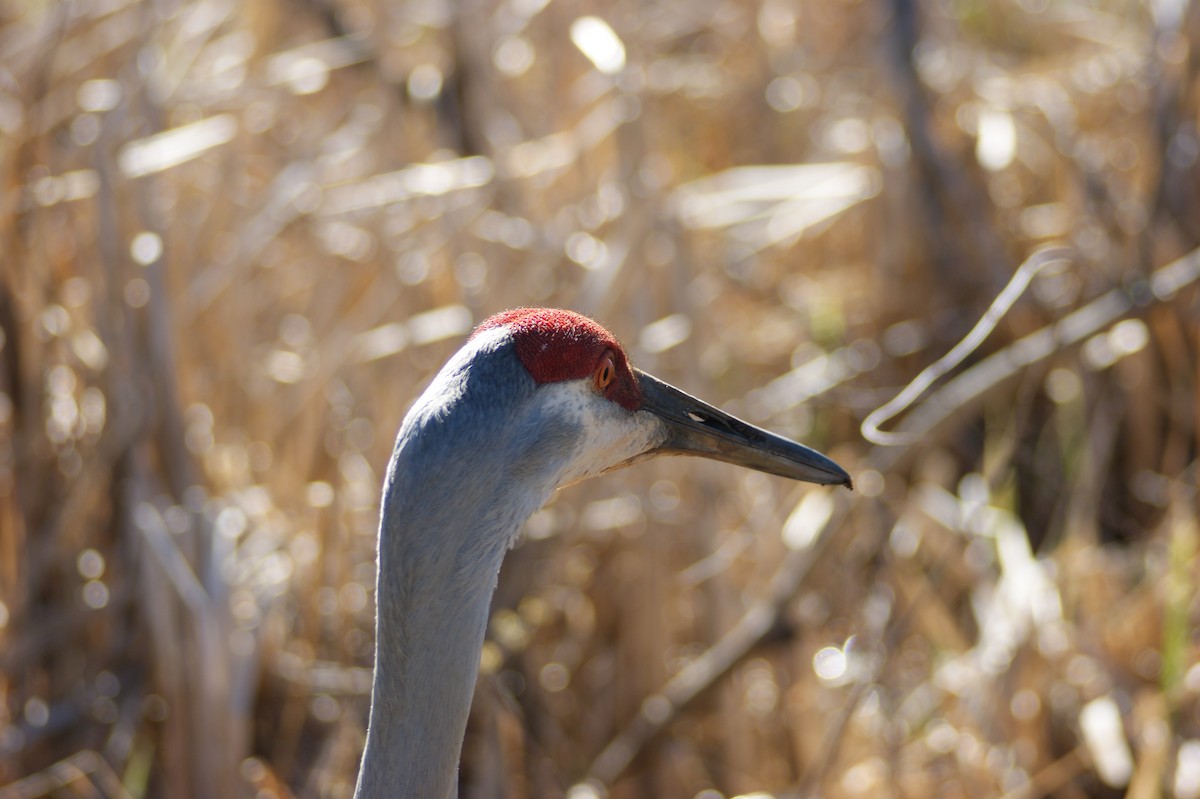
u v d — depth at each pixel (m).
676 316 9.25
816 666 8.81
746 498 9.52
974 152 11.62
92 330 8.80
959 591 9.49
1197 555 9.23
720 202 11.70
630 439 4.95
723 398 10.32
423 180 10.92
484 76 12.10
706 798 8.41
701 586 8.97
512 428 4.35
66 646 8.39
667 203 9.56
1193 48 10.55
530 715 8.55
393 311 10.24
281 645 8.41
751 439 5.27
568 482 4.82
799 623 8.24
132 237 8.82
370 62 12.66
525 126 12.52
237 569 8.36
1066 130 11.66
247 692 7.73
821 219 11.86
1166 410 10.26
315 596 8.57
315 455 9.52
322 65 12.55
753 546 9.08
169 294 8.66
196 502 8.26
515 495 4.39
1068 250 7.10
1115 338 10.10
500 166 11.20
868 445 10.21
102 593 8.42
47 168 9.29
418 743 4.30
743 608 8.73
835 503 8.50
